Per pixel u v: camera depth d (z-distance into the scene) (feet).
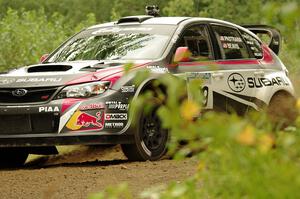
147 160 56.75
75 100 54.29
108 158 73.10
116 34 64.80
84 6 355.77
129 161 57.21
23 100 55.57
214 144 16.37
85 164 57.82
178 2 287.89
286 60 125.18
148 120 56.85
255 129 14.85
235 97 65.36
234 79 65.67
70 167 53.62
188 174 47.01
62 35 139.33
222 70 64.54
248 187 15.01
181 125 15.12
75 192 42.80
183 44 62.34
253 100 67.41
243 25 76.95
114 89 54.95
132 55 60.39
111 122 54.60
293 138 15.97
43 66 58.65
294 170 14.17
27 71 58.70
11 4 292.61
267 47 73.77
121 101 54.95
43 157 75.15
